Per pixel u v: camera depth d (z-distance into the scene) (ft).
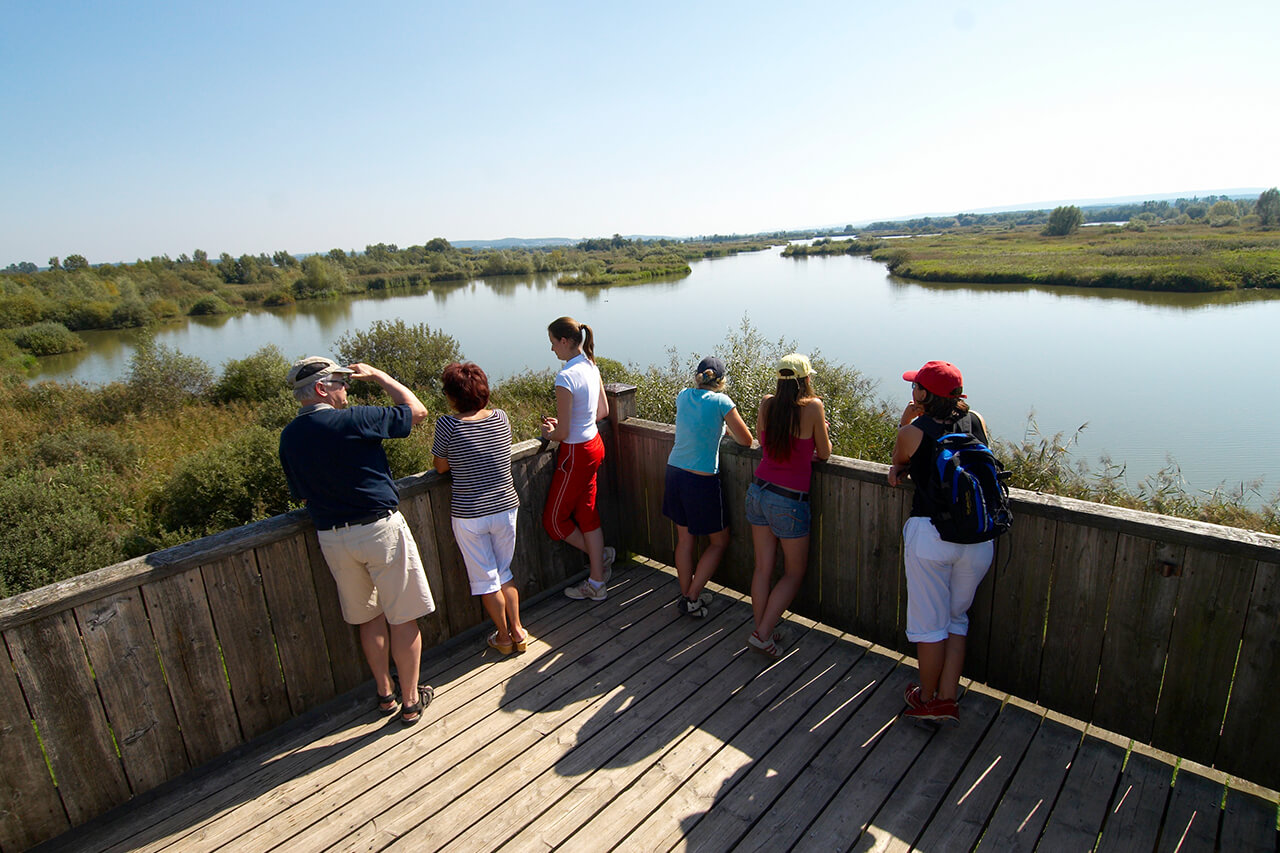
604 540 13.58
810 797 7.51
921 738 8.36
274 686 8.93
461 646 11.06
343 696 9.70
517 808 7.57
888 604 10.05
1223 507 21.65
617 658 10.49
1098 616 7.89
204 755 8.36
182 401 53.57
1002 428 45.88
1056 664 8.40
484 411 10.25
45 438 34.22
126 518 25.79
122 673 7.55
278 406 37.32
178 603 7.89
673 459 10.97
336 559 8.38
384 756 8.53
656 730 8.75
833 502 10.23
